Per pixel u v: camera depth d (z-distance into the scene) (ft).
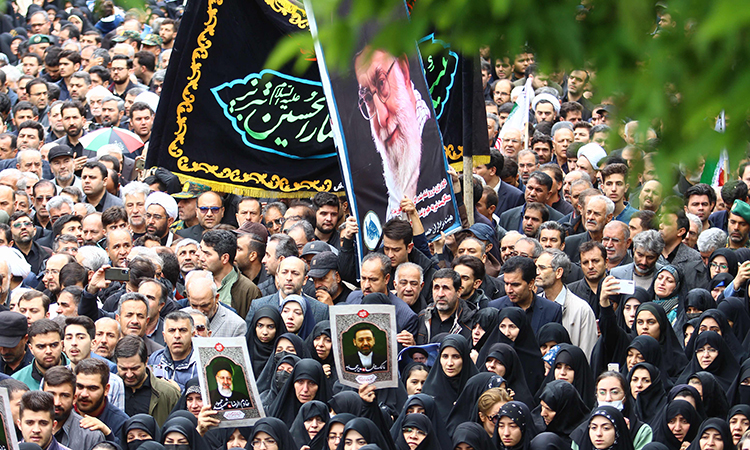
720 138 27.22
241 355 96.32
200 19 134.62
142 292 119.34
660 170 28.35
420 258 126.11
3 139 191.93
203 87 135.74
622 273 131.44
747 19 25.16
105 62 242.37
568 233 150.51
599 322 117.70
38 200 164.45
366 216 122.01
